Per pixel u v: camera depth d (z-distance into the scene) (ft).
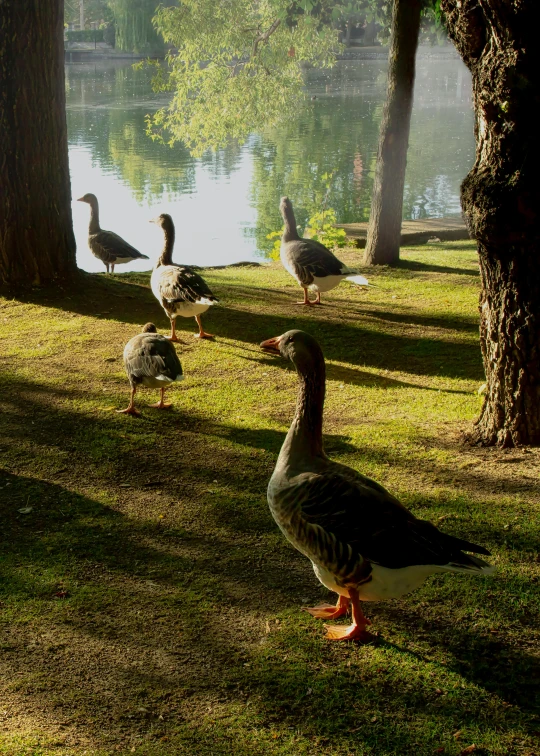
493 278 21.16
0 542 18.11
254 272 46.47
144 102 140.46
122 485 20.83
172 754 11.83
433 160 95.40
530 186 19.35
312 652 14.23
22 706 12.91
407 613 15.31
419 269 45.09
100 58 220.43
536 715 12.55
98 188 79.20
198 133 77.41
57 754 11.78
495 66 19.20
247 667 13.87
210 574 16.80
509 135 19.38
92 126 115.75
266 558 17.42
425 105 151.64
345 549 13.15
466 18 19.75
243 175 86.89
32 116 36.35
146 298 38.78
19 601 15.87
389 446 22.57
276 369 29.55
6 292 37.73
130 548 17.84
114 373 29.01
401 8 40.68
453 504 19.03
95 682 13.52
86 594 16.10
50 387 27.66
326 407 25.93
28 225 37.78
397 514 13.38
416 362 30.35
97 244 43.50
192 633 14.85
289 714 12.70
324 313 36.63
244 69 76.33
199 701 13.03
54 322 34.58
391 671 13.66
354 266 46.03
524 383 21.48
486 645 14.29
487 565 12.62
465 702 12.87
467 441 22.76
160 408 25.86
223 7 73.67
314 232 51.85
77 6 256.52
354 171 88.22
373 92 156.15
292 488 13.91
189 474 21.39
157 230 64.49
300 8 65.92
